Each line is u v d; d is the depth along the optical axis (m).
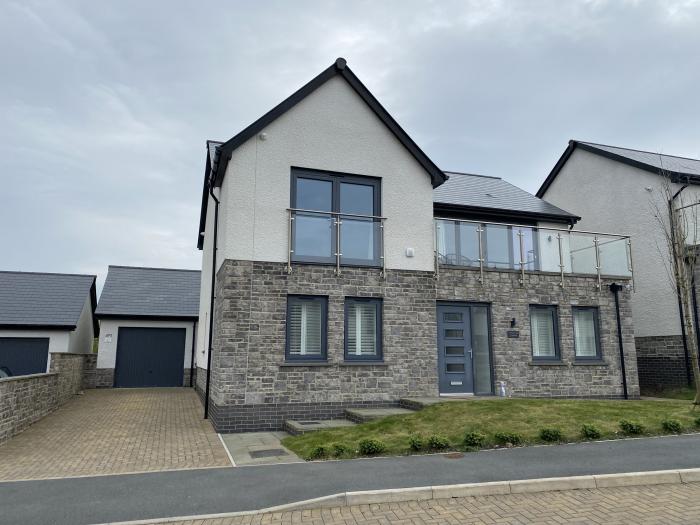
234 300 10.10
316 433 8.80
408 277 11.42
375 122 11.87
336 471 6.40
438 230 12.03
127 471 6.77
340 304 10.77
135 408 13.02
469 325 11.98
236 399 9.78
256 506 5.27
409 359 11.08
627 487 5.81
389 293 11.21
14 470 6.86
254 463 7.12
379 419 9.30
